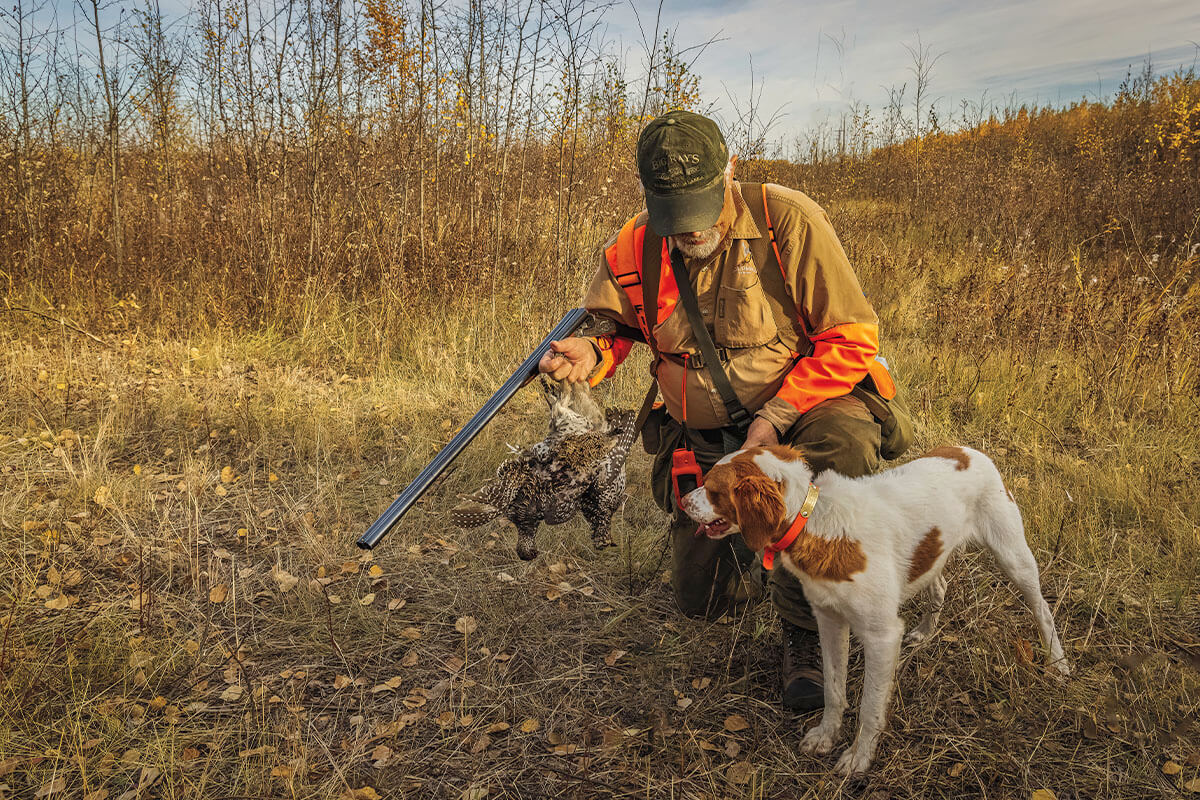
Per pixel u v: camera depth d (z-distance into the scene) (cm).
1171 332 572
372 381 578
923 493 250
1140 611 308
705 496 235
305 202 786
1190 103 1162
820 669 269
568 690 283
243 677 286
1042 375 552
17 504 390
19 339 639
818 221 248
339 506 404
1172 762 234
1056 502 379
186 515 394
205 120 837
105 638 296
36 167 793
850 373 253
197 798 229
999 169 1173
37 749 245
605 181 771
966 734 249
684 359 269
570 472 232
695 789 235
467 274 720
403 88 748
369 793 233
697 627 312
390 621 322
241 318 693
